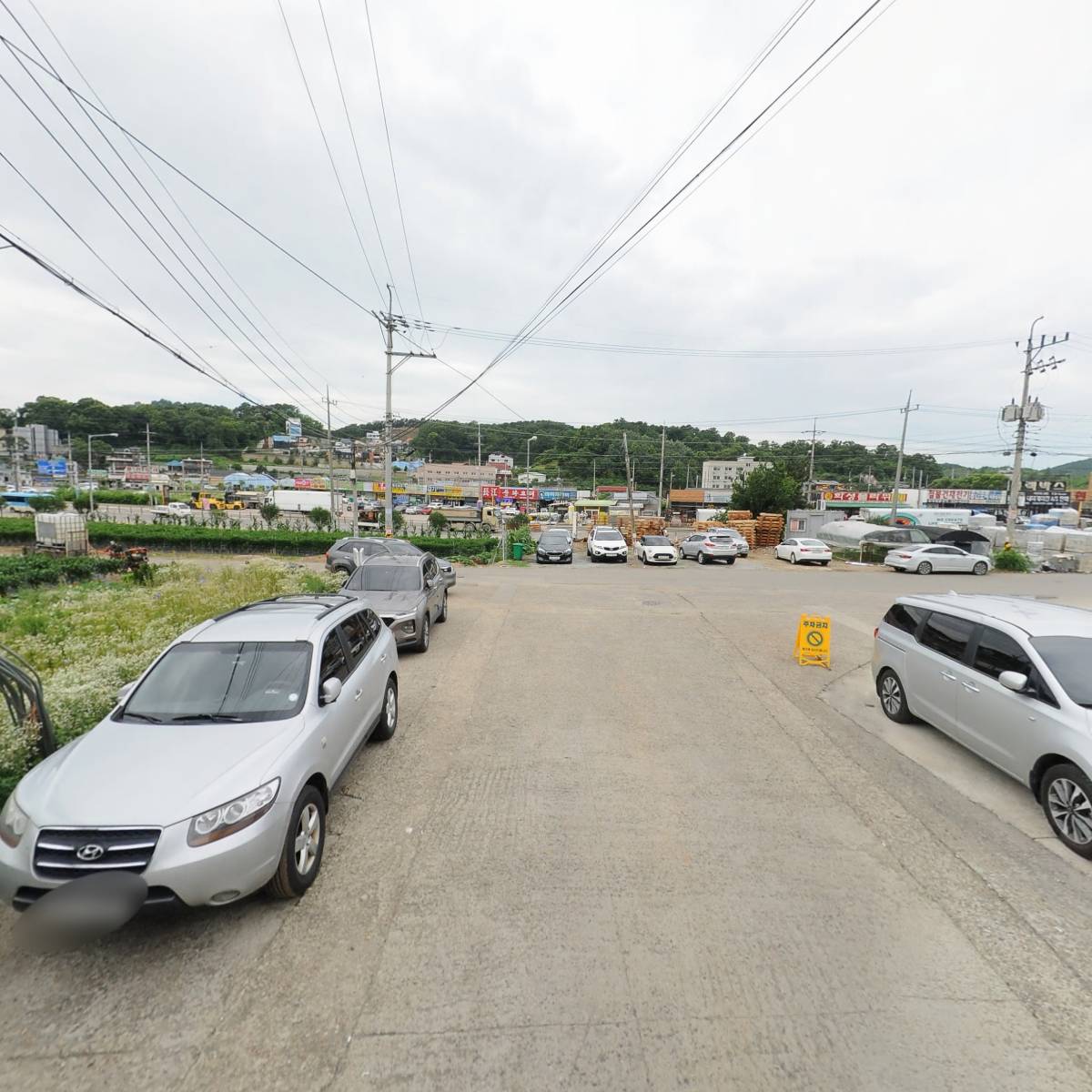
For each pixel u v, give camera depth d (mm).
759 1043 2920
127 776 3771
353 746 5289
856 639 12258
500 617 14141
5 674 5168
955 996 3217
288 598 6586
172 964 3408
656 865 4375
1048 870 4367
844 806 5289
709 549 29484
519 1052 2863
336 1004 3141
